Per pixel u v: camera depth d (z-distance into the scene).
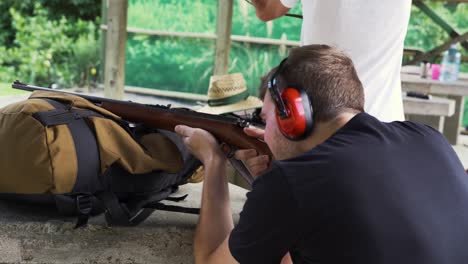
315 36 2.05
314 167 1.11
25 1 10.58
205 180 1.60
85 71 9.74
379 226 1.07
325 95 1.17
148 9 7.02
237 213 2.28
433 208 1.12
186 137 1.79
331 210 1.08
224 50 5.90
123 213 1.87
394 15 1.99
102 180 1.85
